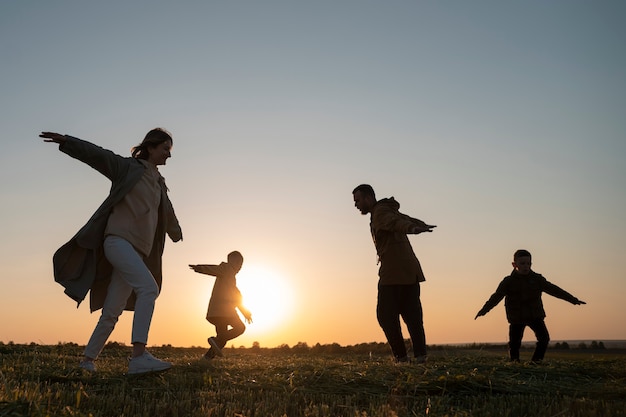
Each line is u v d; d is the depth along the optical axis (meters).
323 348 14.22
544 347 8.62
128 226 5.41
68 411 3.01
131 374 5.03
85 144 5.30
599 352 17.22
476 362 7.25
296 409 3.62
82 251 5.40
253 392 4.39
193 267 8.59
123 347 11.38
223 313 8.48
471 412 3.48
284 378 5.05
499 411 3.53
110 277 5.63
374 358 9.67
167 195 6.02
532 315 8.67
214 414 3.38
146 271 5.34
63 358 7.02
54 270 5.32
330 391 4.59
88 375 4.91
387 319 7.29
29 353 7.38
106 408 3.51
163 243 5.85
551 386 4.86
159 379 4.88
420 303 7.34
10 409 2.76
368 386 4.77
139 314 5.19
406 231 6.91
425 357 7.12
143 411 3.44
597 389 4.70
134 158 5.68
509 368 5.98
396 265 7.27
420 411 3.58
